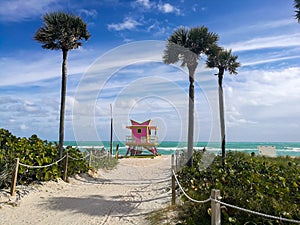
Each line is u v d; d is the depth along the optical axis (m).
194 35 10.00
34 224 5.14
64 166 9.68
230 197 4.98
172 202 6.21
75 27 10.08
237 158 12.46
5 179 7.00
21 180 7.85
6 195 6.60
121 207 6.48
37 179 8.45
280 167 8.94
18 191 7.04
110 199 7.29
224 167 8.66
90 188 8.93
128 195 7.85
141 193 8.14
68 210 6.10
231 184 6.01
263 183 5.70
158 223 5.07
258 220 4.35
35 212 5.84
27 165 7.52
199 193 5.98
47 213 5.82
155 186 9.35
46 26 9.91
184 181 7.43
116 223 5.32
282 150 46.09
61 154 9.91
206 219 4.72
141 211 6.15
